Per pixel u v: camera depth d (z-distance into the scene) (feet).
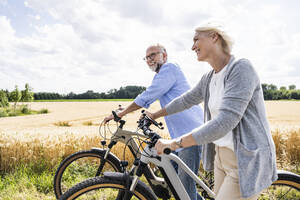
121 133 7.29
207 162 5.51
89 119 86.94
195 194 6.51
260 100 4.25
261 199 7.59
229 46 4.40
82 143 15.26
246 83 3.93
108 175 4.65
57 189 7.66
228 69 4.25
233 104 3.85
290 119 69.56
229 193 4.49
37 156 13.61
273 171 4.28
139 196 4.74
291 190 6.37
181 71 7.45
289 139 15.87
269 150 4.17
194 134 3.88
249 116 4.15
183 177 6.42
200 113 7.27
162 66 7.27
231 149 4.54
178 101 5.90
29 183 10.44
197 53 4.70
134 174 4.93
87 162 11.12
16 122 81.87
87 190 4.53
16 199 8.95
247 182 4.01
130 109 7.01
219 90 4.54
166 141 4.17
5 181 11.03
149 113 6.14
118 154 14.74
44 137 15.30
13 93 149.48
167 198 5.98
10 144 13.39
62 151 13.82
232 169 4.54
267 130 4.25
